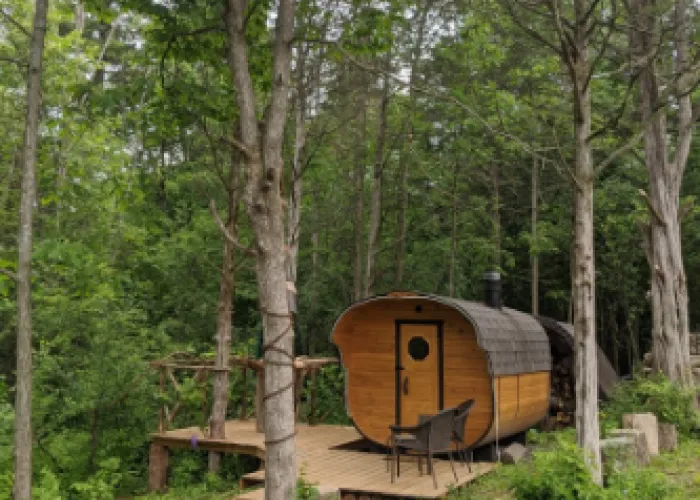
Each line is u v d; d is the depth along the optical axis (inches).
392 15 311.3
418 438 355.9
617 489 287.4
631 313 991.6
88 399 476.7
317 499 285.0
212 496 393.1
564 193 992.2
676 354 584.7
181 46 306.0
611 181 956.0
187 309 737.6
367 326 462.9
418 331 450.0
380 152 676.1
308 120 597.9
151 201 354.6
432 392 442.3
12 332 665.6
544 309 1136.8
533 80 677.3
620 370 1143.0
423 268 879.1
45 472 363.3
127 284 665.6
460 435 378.9
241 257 458.0
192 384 481.4
